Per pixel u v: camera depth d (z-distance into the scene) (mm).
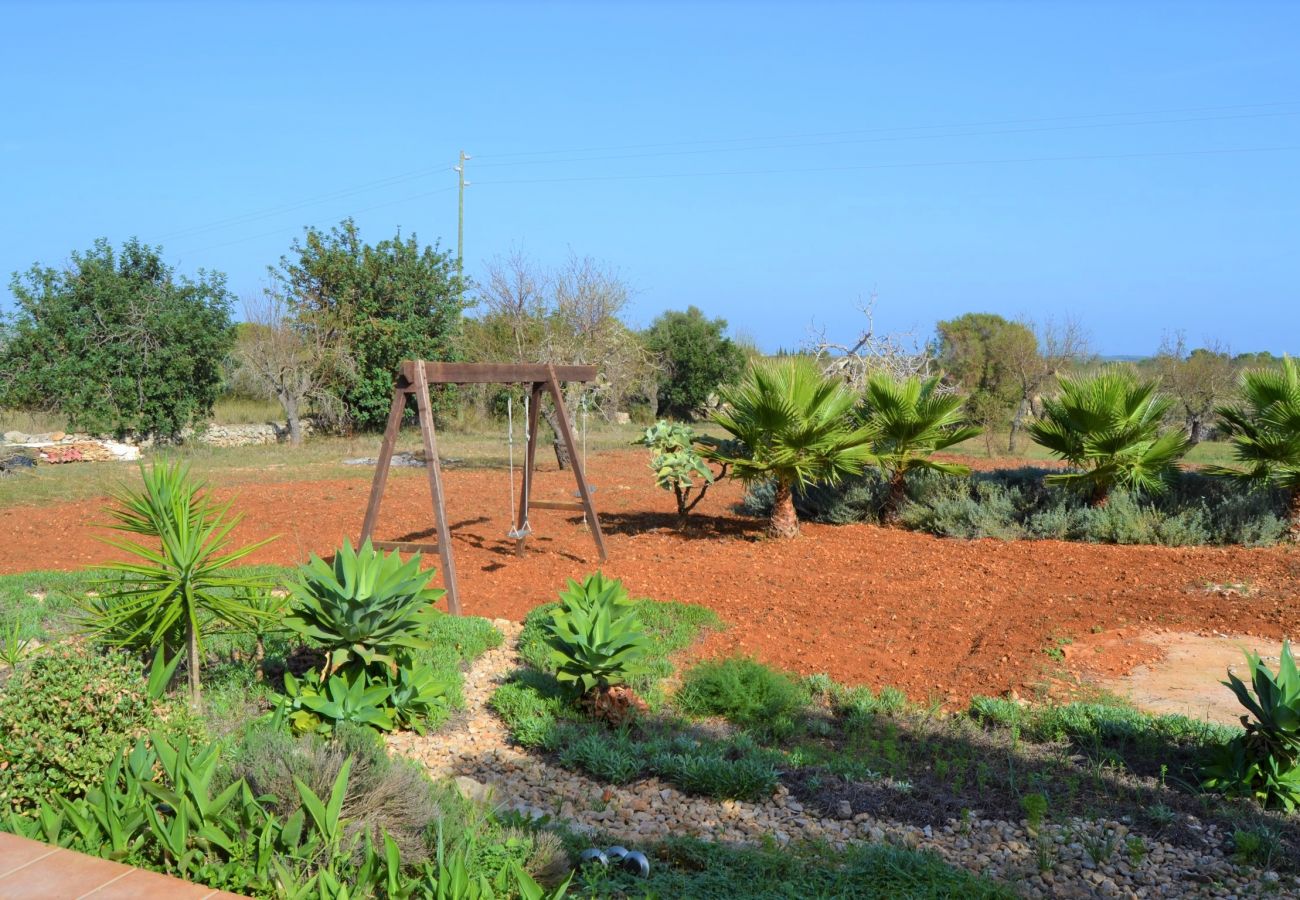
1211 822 5332
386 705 6332
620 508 15656
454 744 6266
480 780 5711
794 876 4453
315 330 28406
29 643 7164
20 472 19547
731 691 6980
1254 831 5133
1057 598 9672
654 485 18516
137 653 6227
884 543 12359
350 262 29188
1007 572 10703
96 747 4434
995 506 13031
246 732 5418
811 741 6633
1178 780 5926
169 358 25719
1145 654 8156
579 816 5227
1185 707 7098
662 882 4336
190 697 6125
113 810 3646
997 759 6246
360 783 4211
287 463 22141
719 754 6043
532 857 4125
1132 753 6355
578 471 11258
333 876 3389
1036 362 28391
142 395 25469
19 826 3807
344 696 6047
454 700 6773
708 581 10430
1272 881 4641
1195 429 27312
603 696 6695
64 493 17109
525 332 21656
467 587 10141
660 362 36438
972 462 20812
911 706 7211
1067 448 12656
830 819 5320
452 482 18859
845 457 12266
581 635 6613
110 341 25469
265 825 3637
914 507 13492
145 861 3605
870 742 6434
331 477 19703
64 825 3844
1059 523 12430
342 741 4941
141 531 6195
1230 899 4516
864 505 14016
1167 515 12352
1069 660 8016
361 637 6098
